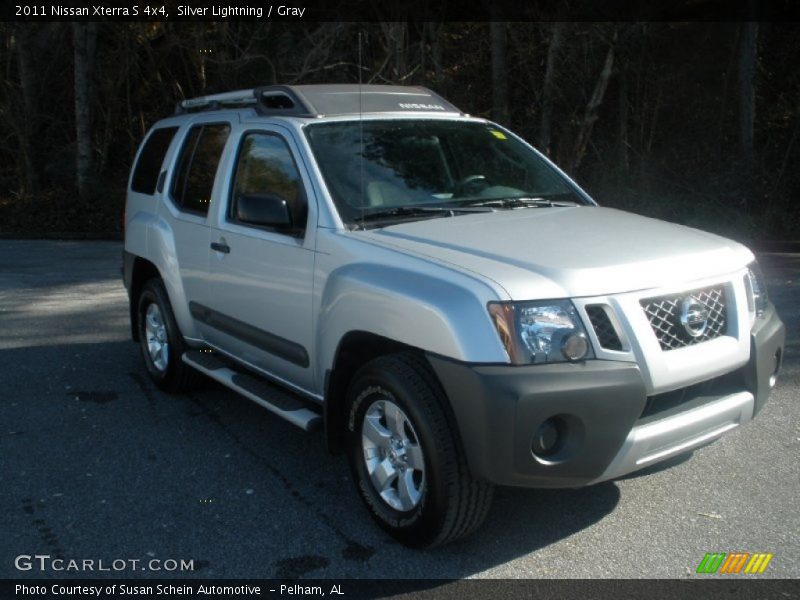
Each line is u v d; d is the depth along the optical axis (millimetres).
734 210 16172
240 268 5055
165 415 5805
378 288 3861
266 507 4387
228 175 5297
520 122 19453
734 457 4828
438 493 3619
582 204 5168
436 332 3562
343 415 4309
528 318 3465
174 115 6695
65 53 20844
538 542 3953
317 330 4387
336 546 3977
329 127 4855
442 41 19422
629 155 19281
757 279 4324
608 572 3680
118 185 20672
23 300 10148
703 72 18766
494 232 4184
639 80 18328
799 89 18297
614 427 3506
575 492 4449
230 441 5309
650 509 4238
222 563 3842
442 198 4766
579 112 18109
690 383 3719
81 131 19141
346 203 4457
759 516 4137
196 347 5957
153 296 6172
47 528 4191
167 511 4352
